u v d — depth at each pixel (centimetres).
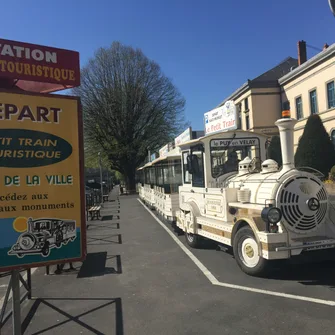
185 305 461
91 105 3641
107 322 421
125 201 2619
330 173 1833
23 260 344
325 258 569
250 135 751
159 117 3753
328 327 375
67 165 363
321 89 2855
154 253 785
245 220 560
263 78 3656
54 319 439
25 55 353
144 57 3712
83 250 369
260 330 377
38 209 350
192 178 805
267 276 561
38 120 351
